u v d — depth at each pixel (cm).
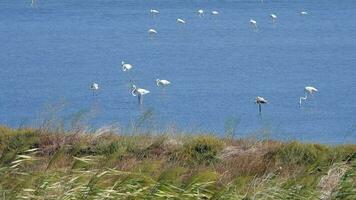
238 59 8975
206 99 5966
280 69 8138
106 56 9156
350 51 9706
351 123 4744
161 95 6138
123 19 13588
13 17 14125
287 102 5891
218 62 8669
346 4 16012
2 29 12406
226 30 11981
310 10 15012
